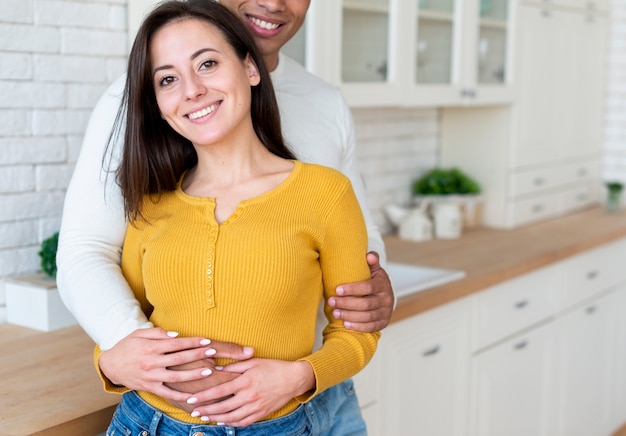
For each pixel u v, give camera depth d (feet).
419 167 11.55
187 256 4.32
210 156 4.56
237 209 4.41
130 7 7.20
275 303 4.30
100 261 4.78
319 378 4.33
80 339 6.31
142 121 4.59
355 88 8.34
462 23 9.92
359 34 8.44
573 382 10.64
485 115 11.40
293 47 7.63
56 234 6.70
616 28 13.43
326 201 4.52
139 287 4.85
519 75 11.16
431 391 7.98
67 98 6.91
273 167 4.67
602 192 13.62
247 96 4.47
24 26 6.53
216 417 4.20
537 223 11.86
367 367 7.05
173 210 4.58
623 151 13.56
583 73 12.81
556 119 12.19
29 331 6.51
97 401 5.10
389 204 11.03
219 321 4.29
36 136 6.73
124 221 4.92
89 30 7.00
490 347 8.84
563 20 12.07
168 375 4.17
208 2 4.53
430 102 9.54
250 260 4.26
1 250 6.63
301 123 5.73
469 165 11.63
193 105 4.33
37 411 4.92
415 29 9.14
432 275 8.57
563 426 10.49
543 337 9.82
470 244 10.21
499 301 8.86
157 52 4.41
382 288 4.79
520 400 9.48
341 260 4.57
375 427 7.27
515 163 11.32
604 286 11.23
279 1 5.34
